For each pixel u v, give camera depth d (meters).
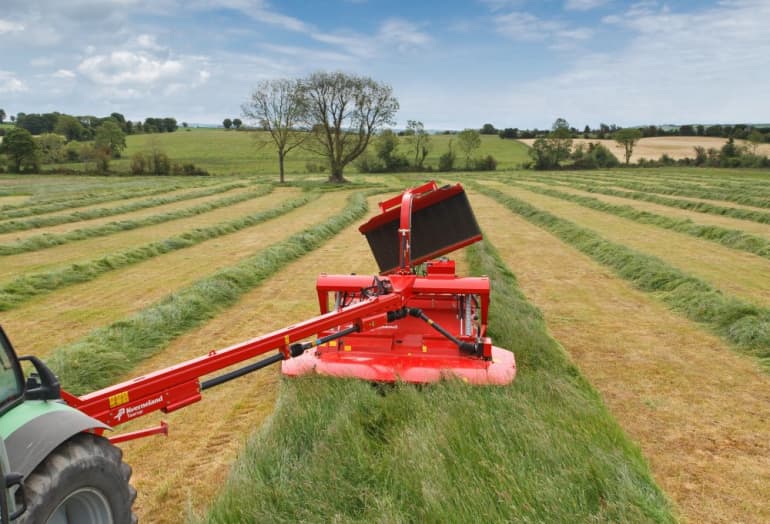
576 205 31.02
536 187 44.91
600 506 3.83
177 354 7.91
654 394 6.49
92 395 3.33
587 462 4.22
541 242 18.78
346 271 14.23
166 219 24.52
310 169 82.69
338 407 5.10
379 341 6.19
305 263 15.41
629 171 78.50
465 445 4.38
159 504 4.25
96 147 89.12
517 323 7.73
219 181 59.16
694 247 17.08
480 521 3.59
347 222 24.45
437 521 3.61
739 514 4.21
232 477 4.20
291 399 5.30
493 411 4.89
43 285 11.84
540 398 5.44
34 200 32.25
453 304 6.87
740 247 16.53
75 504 3.04
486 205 32.25
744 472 4.80
